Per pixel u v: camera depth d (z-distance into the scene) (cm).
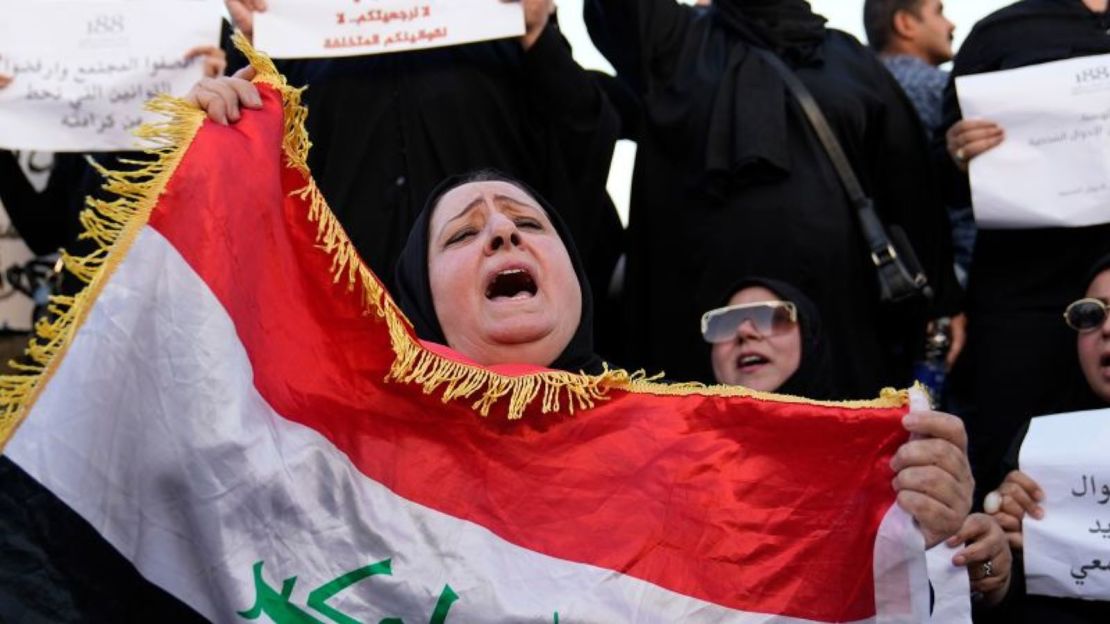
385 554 270
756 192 484
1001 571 376
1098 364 442
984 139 490
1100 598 387
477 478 282
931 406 292
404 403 283
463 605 270
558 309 318
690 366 484
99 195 475
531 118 472
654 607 277
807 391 432
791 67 514
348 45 455
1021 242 495
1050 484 397
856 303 484
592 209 475
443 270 320
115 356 247
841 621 282
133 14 472
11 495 241
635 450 289
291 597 260
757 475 288
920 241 516
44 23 471
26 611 238
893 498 285
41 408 244
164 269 255
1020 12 522
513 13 457
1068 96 488
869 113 512
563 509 282
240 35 284
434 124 460
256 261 271
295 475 266
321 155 463
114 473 246
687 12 527
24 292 499
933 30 609
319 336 281
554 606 273
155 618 247
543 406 285
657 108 505
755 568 283
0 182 492
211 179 264
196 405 253
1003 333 491
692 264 487
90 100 467
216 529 252
